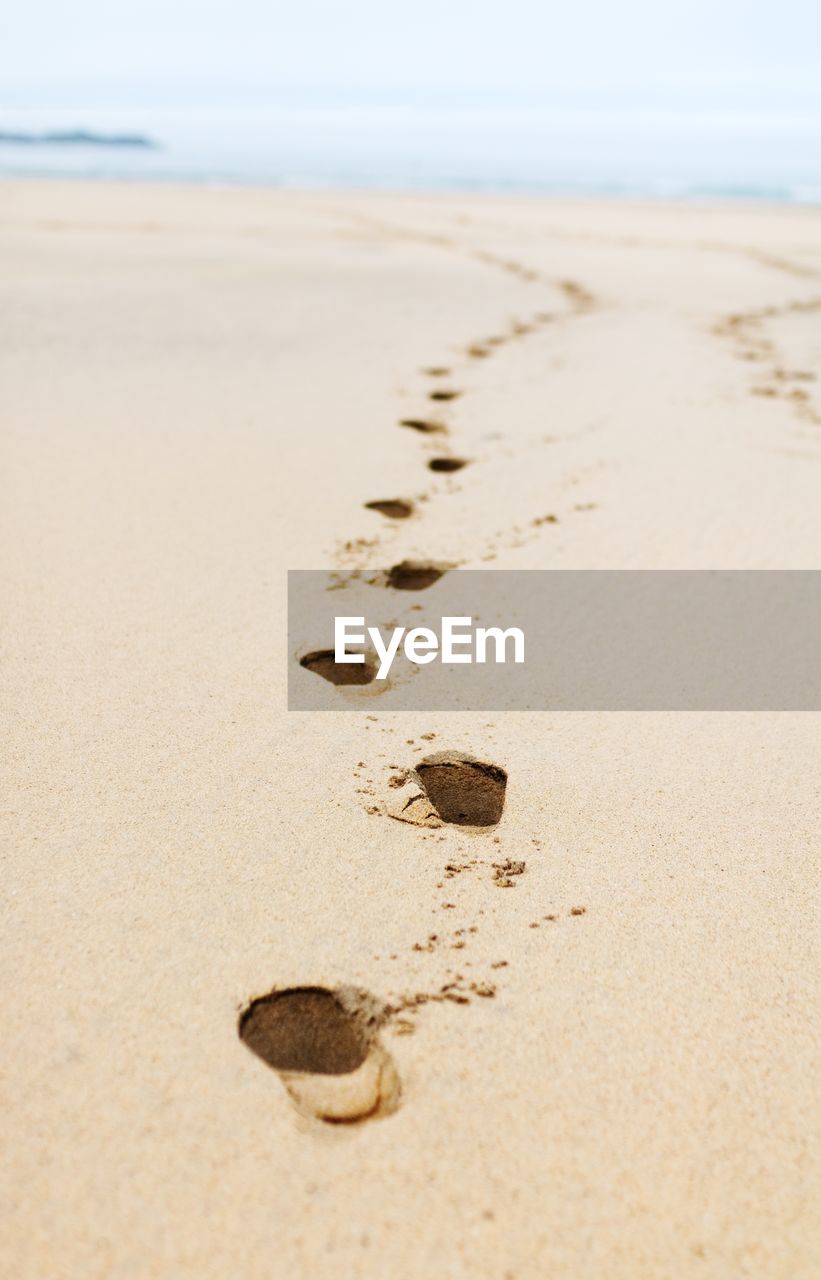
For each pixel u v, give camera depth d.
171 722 2.16
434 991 1.74
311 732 2.16
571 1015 1.72
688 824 2.01
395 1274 1.42
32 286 6.07
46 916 1.80
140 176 25.88
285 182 24.12
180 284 6.35
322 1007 1.72
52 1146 1.57
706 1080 1.66
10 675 2.25
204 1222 1.48
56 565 2.64
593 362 4.66
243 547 2.77
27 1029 1.67
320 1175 1.55
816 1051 1.69
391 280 6.88
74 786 2.01
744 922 1.85
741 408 3.91
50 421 3.53
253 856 1.91
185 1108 1.61
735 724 2.24
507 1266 1.44
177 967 1.75
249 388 3.96
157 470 3.17
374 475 3.21
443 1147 1.59
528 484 3.20
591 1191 1.55
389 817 1.99
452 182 25.17
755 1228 1.51
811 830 2.00
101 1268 1.41
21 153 47.56
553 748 2.16
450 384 4.16
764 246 9.70
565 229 11.14
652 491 3.18
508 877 1.90
